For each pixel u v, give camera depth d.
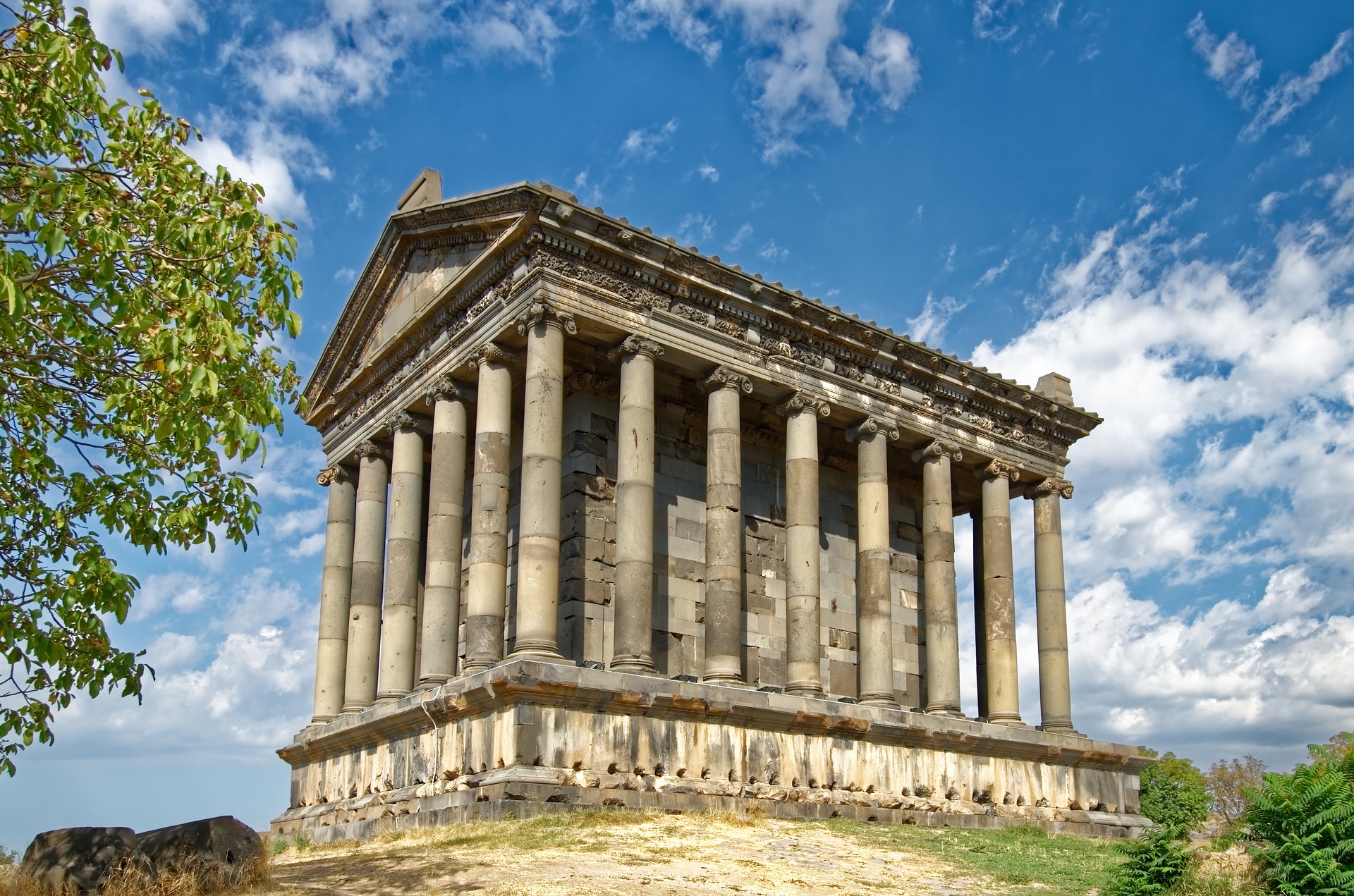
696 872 24.44
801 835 30.31
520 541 34.41
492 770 31.09
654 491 40.38
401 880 22.94
